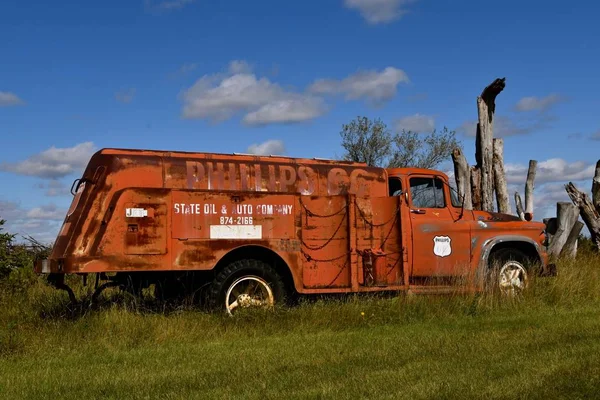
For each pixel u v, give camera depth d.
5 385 5.91
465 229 10.68
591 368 5.79
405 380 5.66
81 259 8.30
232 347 7.43
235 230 9.09
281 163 9.87
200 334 8.09
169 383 5.89
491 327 8.32
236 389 5.59
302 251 9.61
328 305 9.26
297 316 8.77
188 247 8.77
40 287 11.46
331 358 6.70
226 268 9.10
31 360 6.97
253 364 6.53
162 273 9.30
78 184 9.02
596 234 17.38
